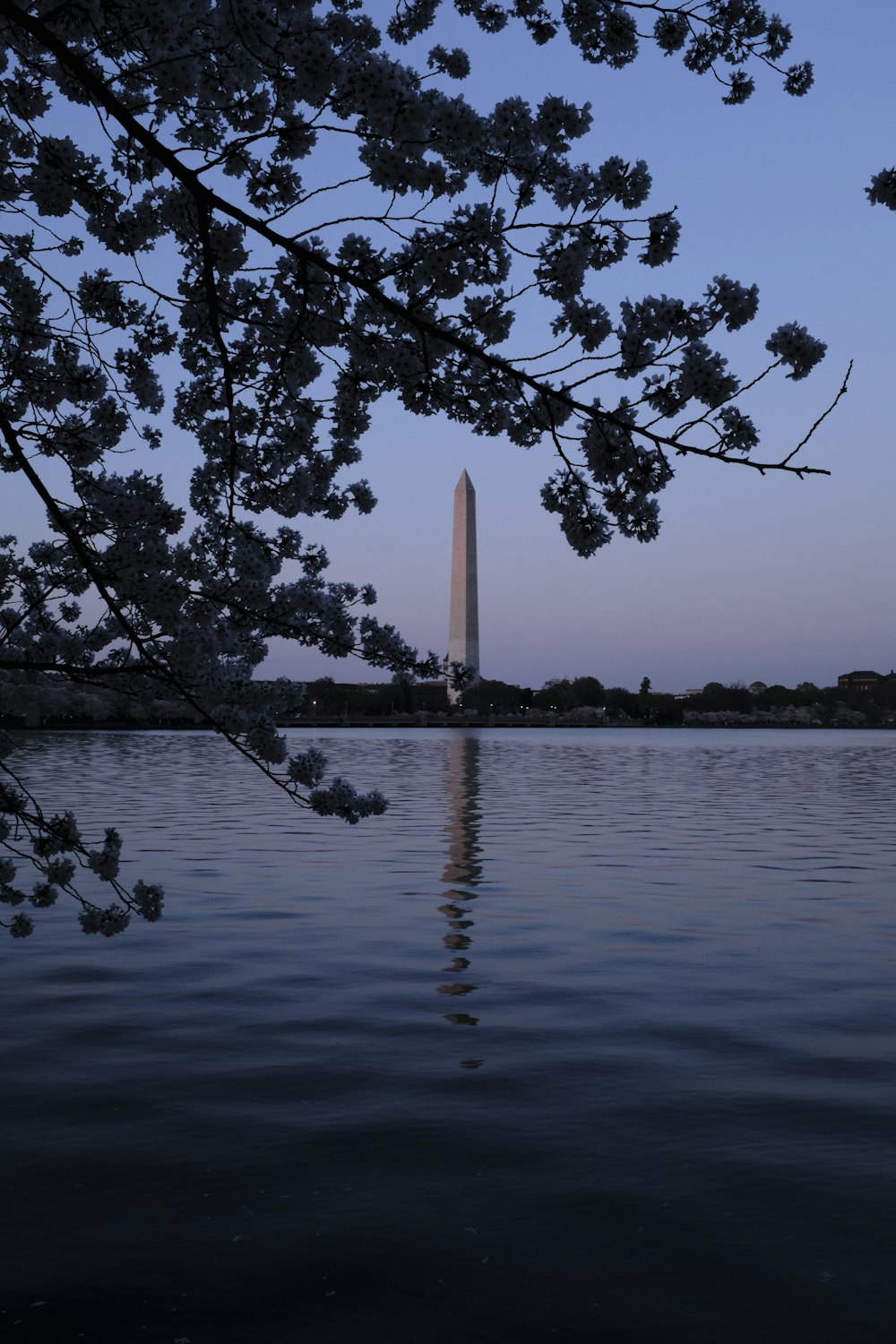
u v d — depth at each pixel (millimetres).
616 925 18656
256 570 6094
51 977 14945
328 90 5012
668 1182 8148
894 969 15430
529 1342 6027
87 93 6039
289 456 6359
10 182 6012
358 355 5691
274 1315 6312
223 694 5848
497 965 15641
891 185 4324
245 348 6238
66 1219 7527
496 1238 7266
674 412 4785
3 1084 10375
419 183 5027
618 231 5137
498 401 5520
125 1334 6094
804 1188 8039
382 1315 6301
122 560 5414
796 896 21703
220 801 44094
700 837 32688
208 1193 7945
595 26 5531
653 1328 6164
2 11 5090
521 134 5188
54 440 6203
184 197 5785
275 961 15922
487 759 90625
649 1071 10828
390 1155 8656
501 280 5461
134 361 6348
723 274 4730
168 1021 12680
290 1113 9602
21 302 6141
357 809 6102
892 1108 9734
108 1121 9391
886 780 64938
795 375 4730
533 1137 9039
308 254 5410
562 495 5105
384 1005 13422
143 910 6852
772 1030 12312
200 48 5625
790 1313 6340
